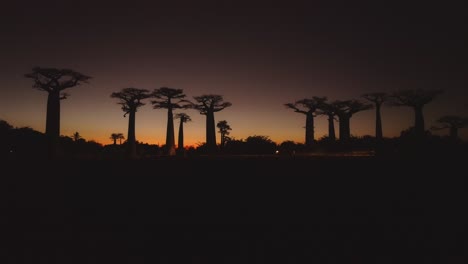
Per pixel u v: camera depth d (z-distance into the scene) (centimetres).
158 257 799
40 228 1005
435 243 870
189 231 967
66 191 1563
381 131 5044
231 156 3944
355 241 892
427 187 1575
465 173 1897
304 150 5238
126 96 4556
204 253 816
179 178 1962
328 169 2300
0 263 756
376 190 1543
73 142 5603
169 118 5050
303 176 2016
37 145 4059
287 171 2259
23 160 2867
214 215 1151
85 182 1812
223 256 803
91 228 1002
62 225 1034
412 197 1385
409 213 1147
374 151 4403
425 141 4316
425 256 791
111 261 771
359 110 5322
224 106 5331
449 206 1226
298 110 5456
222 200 1384
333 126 5525
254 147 5281
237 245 873
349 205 1271
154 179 1925
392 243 876
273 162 2814
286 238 916
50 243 879
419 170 2077
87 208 1241
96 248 844
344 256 799
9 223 1048
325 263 764
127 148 4538
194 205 1294
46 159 3128
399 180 1777
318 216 1127
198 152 5372
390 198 1375
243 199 1399
